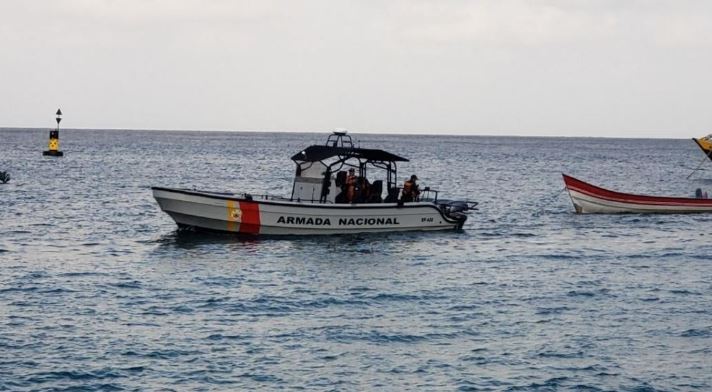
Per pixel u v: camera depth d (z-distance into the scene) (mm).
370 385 23141
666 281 36875
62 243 45688
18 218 56219
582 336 27766
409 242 46438
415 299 32688
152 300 31891
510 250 45406
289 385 23000
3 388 22312
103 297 32281
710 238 51312
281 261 39781
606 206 64250
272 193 83688
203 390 22516
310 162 46281
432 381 23500
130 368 24000
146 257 41000
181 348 25859
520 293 34062
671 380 23812
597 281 36750
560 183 103562
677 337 27750
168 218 57656
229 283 35031
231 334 27438
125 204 66938
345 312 30531
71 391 22266
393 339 27188
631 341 27266
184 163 144375
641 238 51125
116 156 164250
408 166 146125
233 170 125562
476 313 30625
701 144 100500
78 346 25844
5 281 35000
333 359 25125
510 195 83438
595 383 23500
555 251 45375
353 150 46281
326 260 40281
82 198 71312
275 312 30375
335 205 45688
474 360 25266
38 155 154750
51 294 32656
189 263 39219
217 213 44250
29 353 25078
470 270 39094
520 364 24938
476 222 58344
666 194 93562
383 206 47125
